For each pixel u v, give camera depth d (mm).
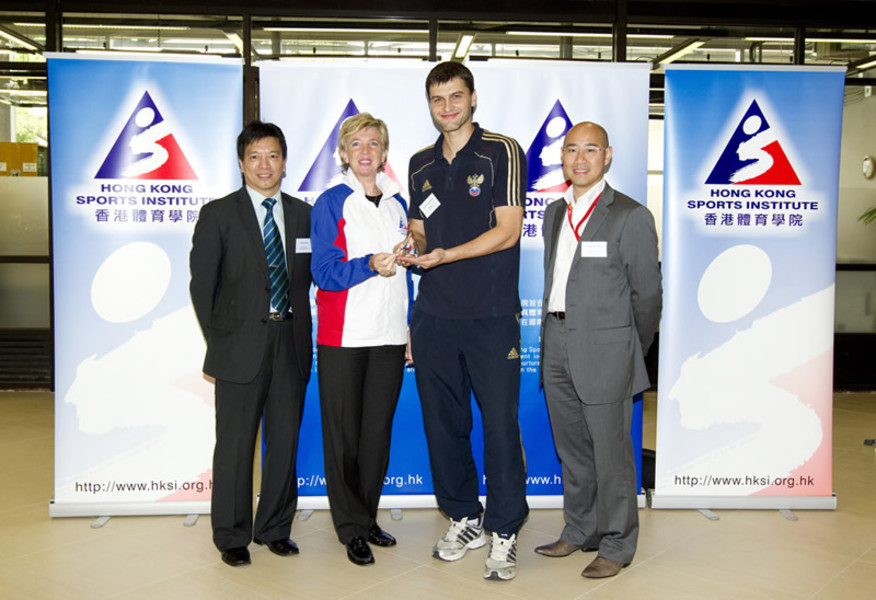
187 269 3168
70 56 3084
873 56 5730
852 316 6359
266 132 2770
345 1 5105
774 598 2510
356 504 2834
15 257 6039
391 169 3252
